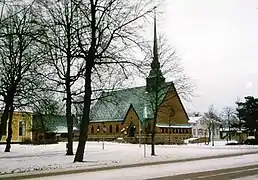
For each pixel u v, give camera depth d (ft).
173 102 302.66
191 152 139.13
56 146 202.90
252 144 219.61
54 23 118.52
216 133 368.89
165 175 65.21
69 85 109.60
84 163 89.04
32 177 65.00
